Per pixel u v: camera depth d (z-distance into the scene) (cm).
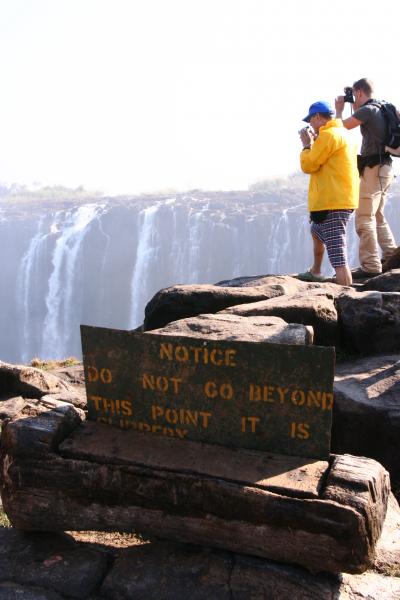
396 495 379
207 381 278
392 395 398
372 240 713
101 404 301
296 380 262
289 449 271
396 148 670
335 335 500
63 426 289
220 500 254
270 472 259
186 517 264
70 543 297
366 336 493
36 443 279
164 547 284
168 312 609
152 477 264
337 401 402
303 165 613
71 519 280
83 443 283
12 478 283
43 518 284
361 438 394
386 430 385
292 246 6906
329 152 588
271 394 268
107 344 293
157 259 7406
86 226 7619
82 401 550
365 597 254
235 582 259
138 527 273
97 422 304
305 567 258
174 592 258
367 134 681
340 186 598
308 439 266
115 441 285
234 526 256
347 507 237
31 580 269
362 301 497
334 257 618
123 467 268
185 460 269
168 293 607
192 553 278
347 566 242
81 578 270
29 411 295
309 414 264
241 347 268
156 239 7406
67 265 7569
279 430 270
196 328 432
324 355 255
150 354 286
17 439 280
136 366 290
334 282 687
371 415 388
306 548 246
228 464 265
